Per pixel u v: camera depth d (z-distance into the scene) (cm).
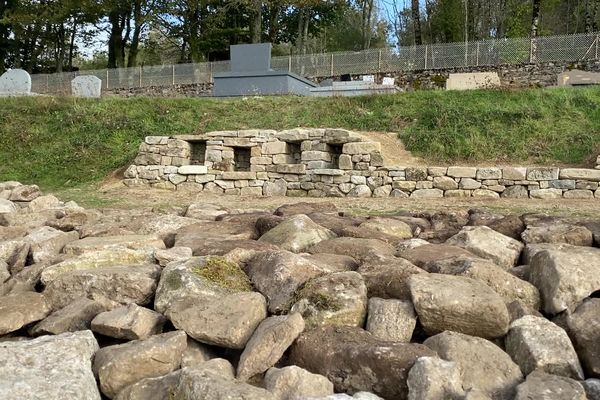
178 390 292
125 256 484
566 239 516
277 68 2464
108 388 325
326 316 360
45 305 418
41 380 303
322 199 1018
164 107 1477
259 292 407
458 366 300
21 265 535
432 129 1237
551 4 3256
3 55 3541
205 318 361
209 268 420
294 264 410
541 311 396
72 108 1505
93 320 385
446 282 368
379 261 436
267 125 1353
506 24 3269
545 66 2023
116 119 1438
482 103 1302
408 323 355
